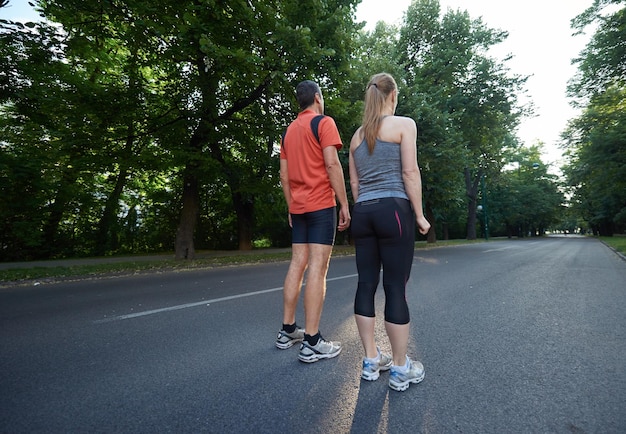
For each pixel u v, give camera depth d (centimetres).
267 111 1135
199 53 938
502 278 628
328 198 239
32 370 213
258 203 1880
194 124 1046
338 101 1097
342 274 726
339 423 151
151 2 868
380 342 264
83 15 927
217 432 144
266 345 259
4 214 1134
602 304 399
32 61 836
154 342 267
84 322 332
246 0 896
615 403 167
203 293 494
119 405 168
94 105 934
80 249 1492
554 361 222
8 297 488
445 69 2125
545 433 142
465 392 180
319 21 990
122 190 1683
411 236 193
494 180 3225
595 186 1905
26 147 1102
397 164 195
